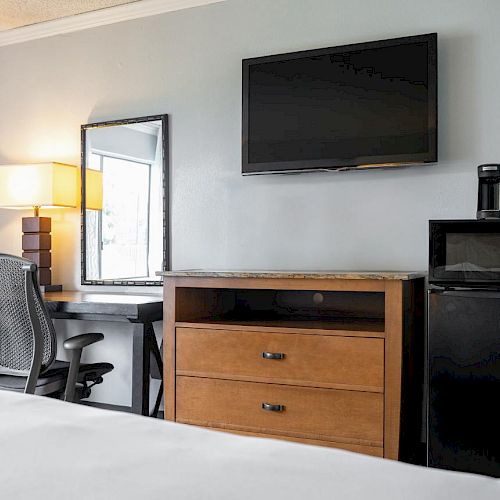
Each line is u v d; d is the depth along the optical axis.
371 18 3.13
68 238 3.94
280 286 2.68
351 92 3.07
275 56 3.24
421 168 3.03
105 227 3.79
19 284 2.57
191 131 3.56
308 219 3.27
